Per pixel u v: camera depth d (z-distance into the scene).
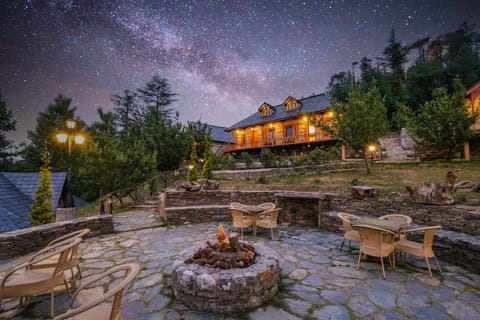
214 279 2.88
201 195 8.89
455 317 2.71
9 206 8.84
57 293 3.27
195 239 5.94
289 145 23.53
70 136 8.81
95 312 2.18
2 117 22.03
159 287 3.44
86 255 4.81
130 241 5.79
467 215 4.79
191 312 2.83
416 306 2.94
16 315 2.76
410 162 12.89
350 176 10.46
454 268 4.10
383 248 3.89
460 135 11.53
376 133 9.71
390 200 6.10
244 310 2.87
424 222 5.47
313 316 2.75
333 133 10.53
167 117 33.56
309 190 9.12
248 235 6.33
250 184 11.33
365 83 30.78
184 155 16.50
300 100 26.98
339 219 6.52
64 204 11.82
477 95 15.74
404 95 26.94
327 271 4.01
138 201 11.87
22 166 21.64
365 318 2.70
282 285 3.51
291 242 5.69
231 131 30.14
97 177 11.14
